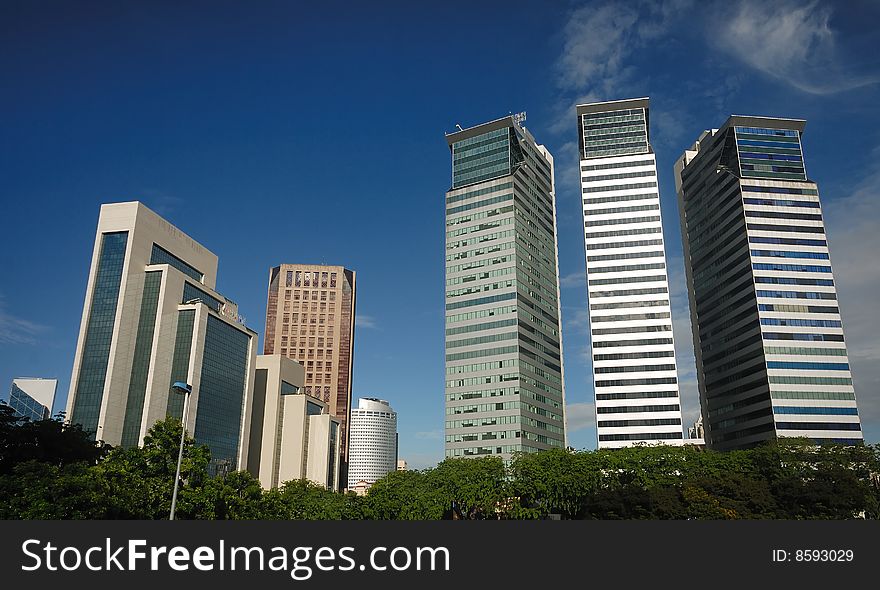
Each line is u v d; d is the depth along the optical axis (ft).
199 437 436.35
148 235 478.18
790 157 629.51
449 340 618.03
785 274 589.73
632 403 623.36
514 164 651.25
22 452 209.36
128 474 196.85
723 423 625.82
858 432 543.39
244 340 513.04
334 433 642.22
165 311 447.42
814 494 292.81
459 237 648.79
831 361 563.07
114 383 427.74
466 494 335.47
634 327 646.74
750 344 585.22
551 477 325.62
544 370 625.82
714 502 290.35
